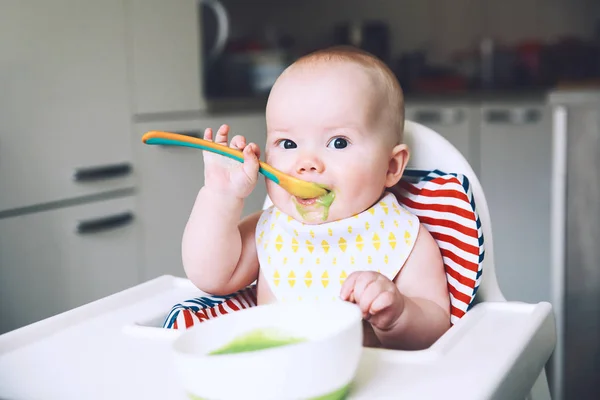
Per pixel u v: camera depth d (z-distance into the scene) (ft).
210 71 8.27
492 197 7.52
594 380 5.65
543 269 7.31
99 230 5.55
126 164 5.75
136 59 5.82
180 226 6.35
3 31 4.73
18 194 4.89
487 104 7.45
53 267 5.18
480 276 2.47
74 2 5.23
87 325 2.28
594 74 8.85
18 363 1.94
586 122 6.17
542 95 7.44
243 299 2.69
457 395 1.64
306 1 10.03
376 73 2.42
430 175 2.67
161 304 2.58
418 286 2.41
